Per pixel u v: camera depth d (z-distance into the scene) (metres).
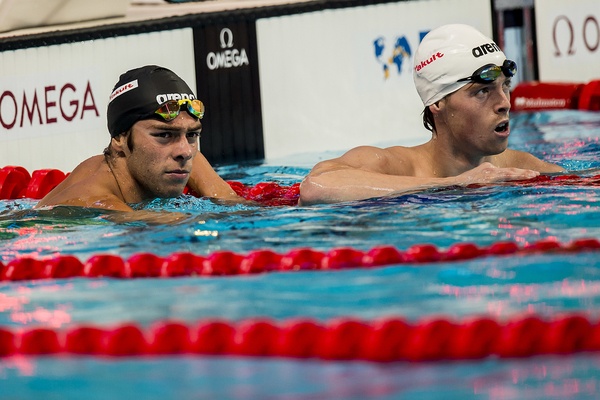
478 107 12.28
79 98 20.69
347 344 6.87
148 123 11.86
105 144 20.70
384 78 21.73
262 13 20.91
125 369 6.76
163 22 20.64
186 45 20.70
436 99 12.62
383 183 12.07
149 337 7.20
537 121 21.89
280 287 8.68
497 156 13.38
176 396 6.06
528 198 11.46
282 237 10.41
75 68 20.59
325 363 6.76
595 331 6.79
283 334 7.03
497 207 11.12
